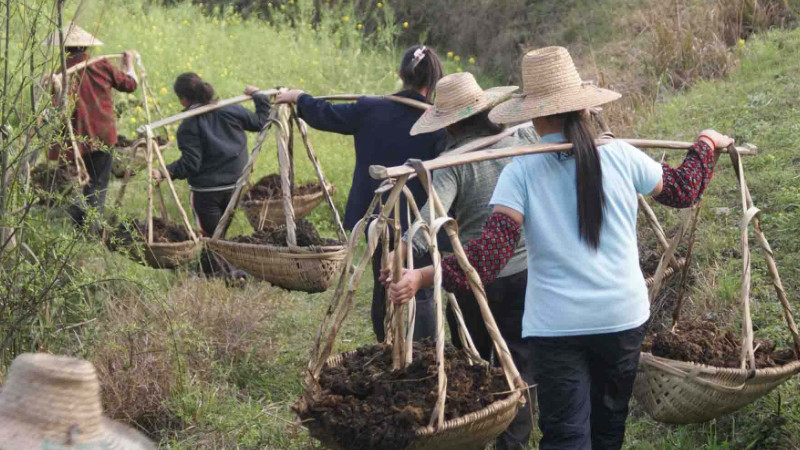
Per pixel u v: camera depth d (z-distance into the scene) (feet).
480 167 12.28
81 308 14.48
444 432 9.00
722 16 32.40
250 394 15.64
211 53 41.83
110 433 6.25
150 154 17.61
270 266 15.14
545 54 9.74
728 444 12.17
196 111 18.85
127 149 21.15
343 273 9.80
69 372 5.87
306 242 16.07
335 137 32.83
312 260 14.98
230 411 14.62
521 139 12.94
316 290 15.33
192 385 14.79
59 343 13.99
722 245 16.93
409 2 55.77
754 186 18.61
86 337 14.10
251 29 47.88
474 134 12.73
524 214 9.50
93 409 6.00
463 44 52.39
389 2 56.03
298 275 15.07
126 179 18.02
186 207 25.90
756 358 11.65
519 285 12.30
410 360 10.12
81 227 13.82
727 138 11.04
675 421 11.72
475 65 50.26
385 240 10.21
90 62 19.53
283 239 16.28
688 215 12.03
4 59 12.80
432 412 9.00
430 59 14.51
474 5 52.34
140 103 31.32
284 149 15.51
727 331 12.29
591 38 42.34
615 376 9.74
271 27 52.26
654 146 10.77
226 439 13.91
